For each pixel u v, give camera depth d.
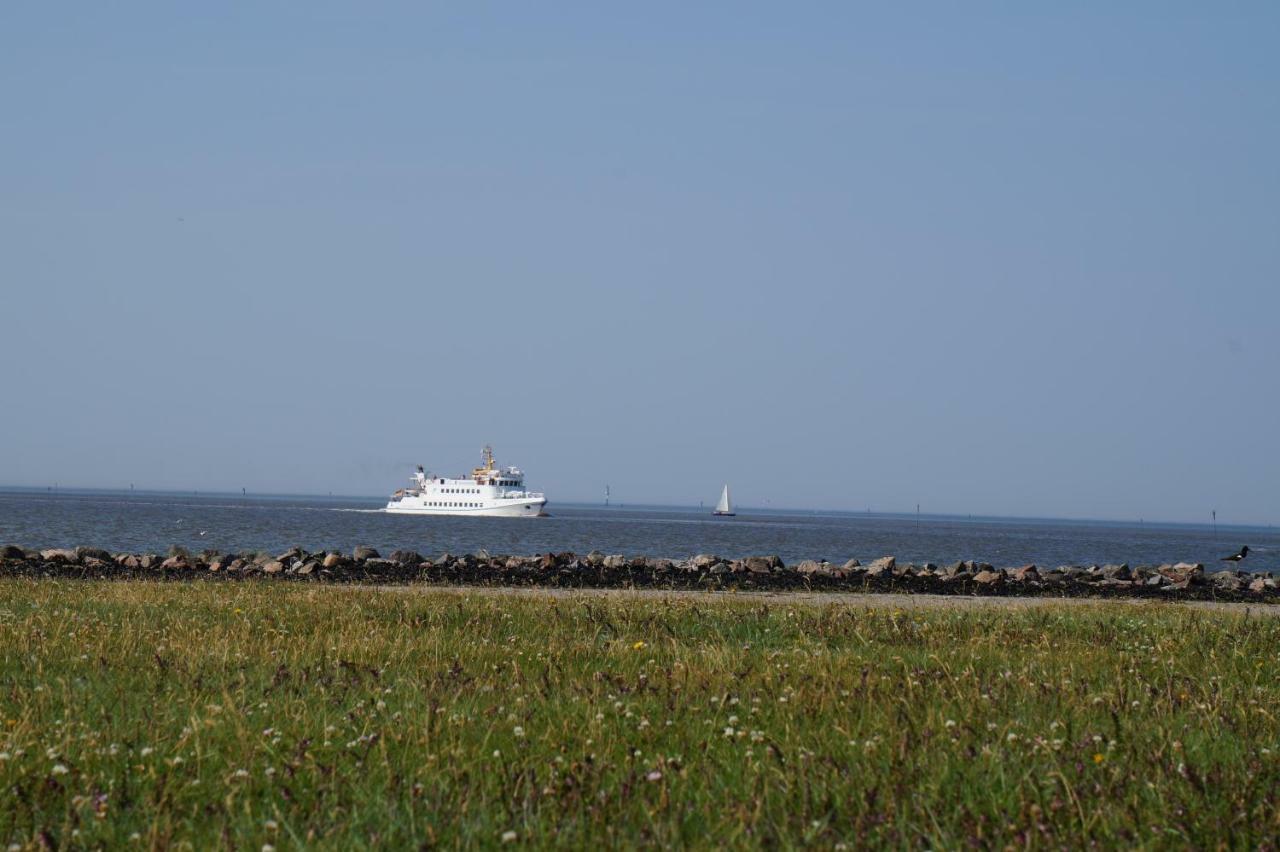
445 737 22.69
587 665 33.12
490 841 16.97
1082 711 26.44
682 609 55.19
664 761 20.69
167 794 18.75
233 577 95.88
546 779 19.94
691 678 29.86
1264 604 94.25
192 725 23.30
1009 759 21.31
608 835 16.95
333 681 29.59
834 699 26.36
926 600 83.44
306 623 45.28
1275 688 32.22
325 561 107.88
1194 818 18.27
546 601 59.34
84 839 17.22
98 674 30.27
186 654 33.66
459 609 52.44
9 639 36.81
